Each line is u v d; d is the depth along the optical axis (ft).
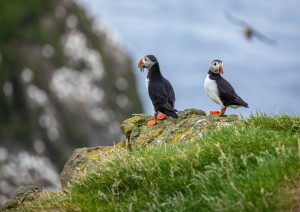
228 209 27.61
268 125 37.78
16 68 168.45
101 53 190.19
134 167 33.60
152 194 30.60
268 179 28.71
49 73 174.09
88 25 193.98
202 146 33.45
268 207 27.32
